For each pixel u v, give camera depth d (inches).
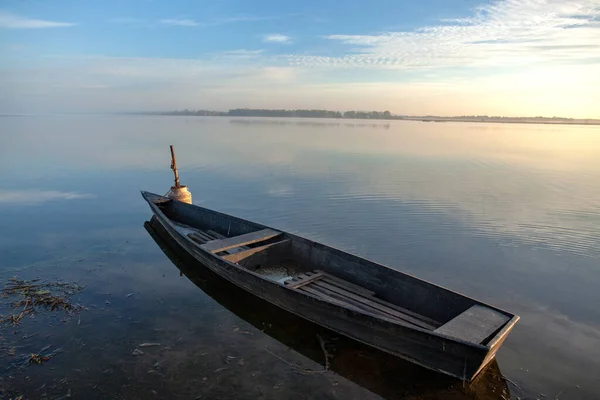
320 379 250.5
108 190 839.7
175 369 257.0
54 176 1000.9
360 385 245.8
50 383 240.2
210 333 299.9
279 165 1200.8
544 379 254.1
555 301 362.0
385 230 567.2
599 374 259.9
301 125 4805.6
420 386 243.8
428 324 280.5
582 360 274.7
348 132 3203.7
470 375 229.1
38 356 263.9
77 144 1883.6
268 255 399.2
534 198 757.9
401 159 1353.3
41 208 677.9
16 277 389.7
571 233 550.6
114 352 272.7
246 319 320.5
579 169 1133.7
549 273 422.6
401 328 244.8
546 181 936.3
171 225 459.8
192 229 532.7
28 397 228.5
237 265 343.6
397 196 775.1
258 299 350.3
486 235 543.8
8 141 2026.3
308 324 311.4
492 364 268.8
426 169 1125.7
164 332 299.6
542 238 531.2
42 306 330.3
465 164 1232.2
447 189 841.5
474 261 454.3
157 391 236.7
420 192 811.4
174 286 378.9
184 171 1091.9
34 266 419.8
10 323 302.7
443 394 238.4
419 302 303.7
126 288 372.8
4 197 758.5
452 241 521.3
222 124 4854.8
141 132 2908.5
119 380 245.0
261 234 418.3
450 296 284.5
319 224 595.5
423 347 241.1
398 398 235.6
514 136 3036.4
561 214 644.1
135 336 293.0
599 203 715.4
